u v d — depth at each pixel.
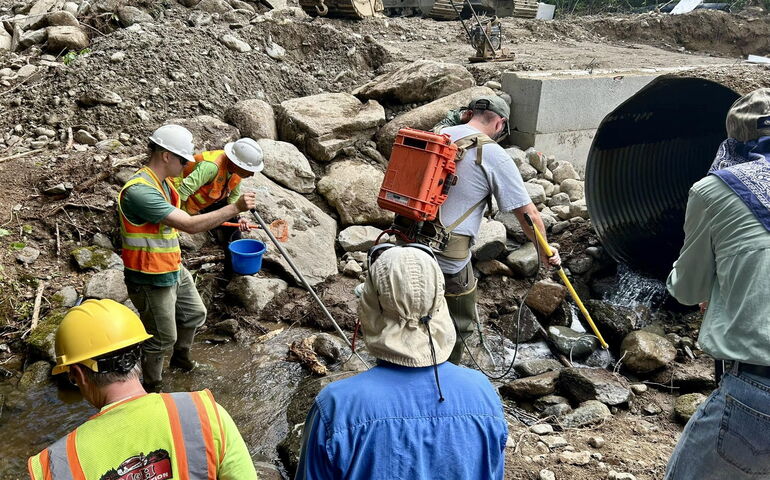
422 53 8.43
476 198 3.25
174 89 6.28
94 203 4.95
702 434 2.12
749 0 14.88
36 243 4.67
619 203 5.72
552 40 10.98
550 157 6.55
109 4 7.72
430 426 1.53
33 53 7.05
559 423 3.66
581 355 4.55
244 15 8.18
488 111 3.40
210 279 4.84
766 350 1.90
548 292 4.94
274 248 4.99
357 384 1.58
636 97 4.84
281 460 3.34
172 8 8.07
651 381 4.23
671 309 5.04
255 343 4.44
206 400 1.66
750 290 1.96
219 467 1.62
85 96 5.86
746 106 2.21
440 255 3.26
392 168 3.30
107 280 4.44
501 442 1.60
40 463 1.51
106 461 1.52
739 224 2.01
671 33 12.27
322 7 9.25
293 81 7.24
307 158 6.05
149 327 3.55
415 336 1.58
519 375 4.30
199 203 3.84
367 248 5.50
